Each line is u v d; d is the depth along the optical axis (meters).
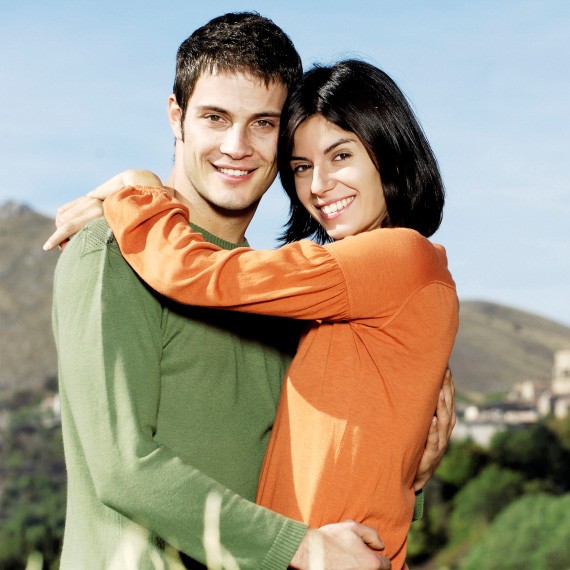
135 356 2.29
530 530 61.78
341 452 2.34
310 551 2.18
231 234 2.74
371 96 2.60
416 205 2.67
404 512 2.44
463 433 100.12
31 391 140.88
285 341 2.67
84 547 2.38
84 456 2.40
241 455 2.48
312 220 2.96
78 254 2.39
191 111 2.62
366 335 2.44
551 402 118.56
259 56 2.57
